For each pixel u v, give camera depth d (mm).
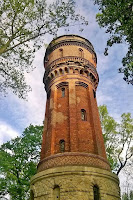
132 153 28750
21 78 16359
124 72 14266
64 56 24172
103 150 18672
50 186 14641
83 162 15727
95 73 24609
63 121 19078
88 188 13984
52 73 23562
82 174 14562
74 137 17234
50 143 17734
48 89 23797
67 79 21984
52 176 15008
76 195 13570
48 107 22719
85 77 22766
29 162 27781
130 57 14234
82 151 16766
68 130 18172
